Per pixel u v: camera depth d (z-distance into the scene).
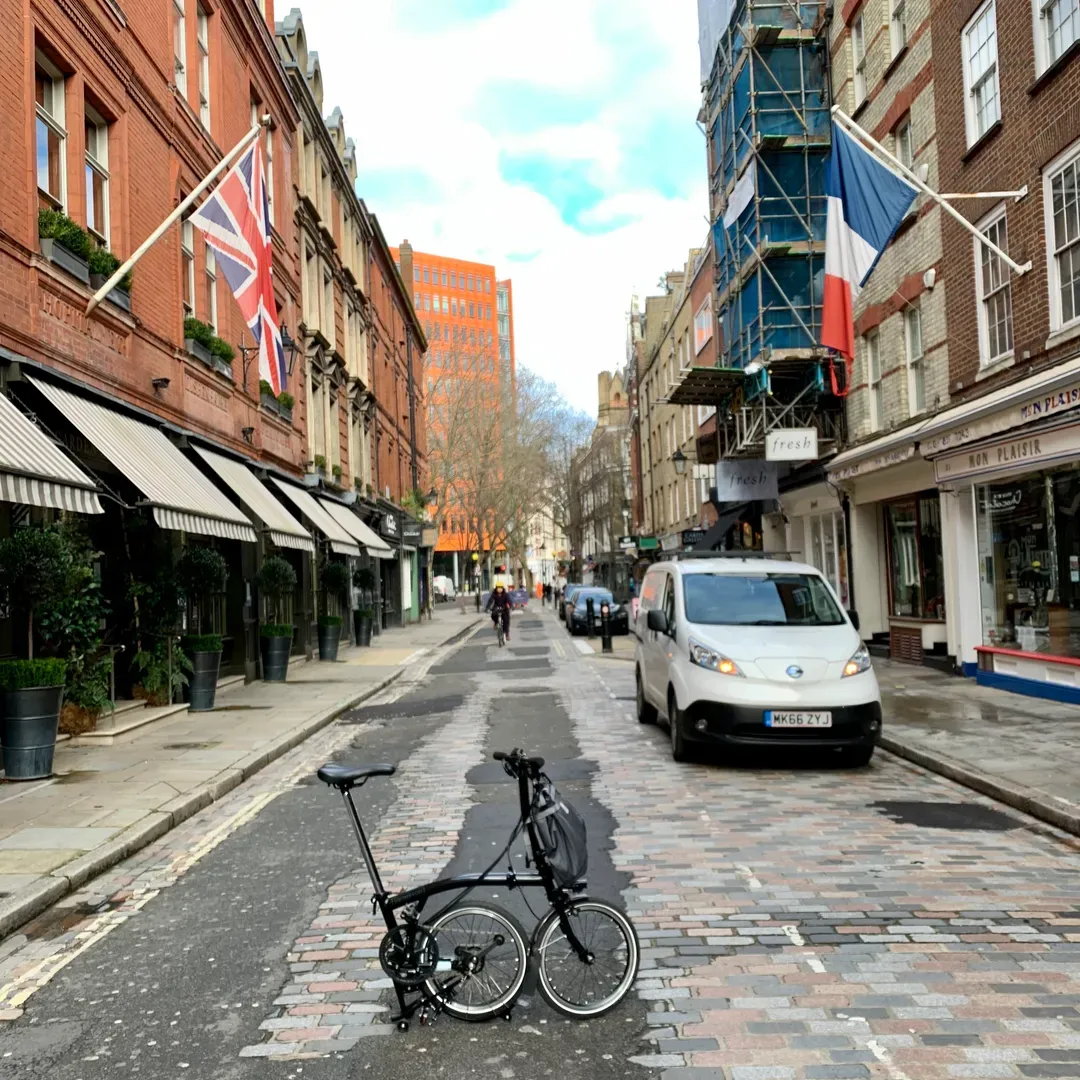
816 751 9.32
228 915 5.22
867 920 4.83
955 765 8.30
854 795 7.73
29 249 9.51
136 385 12.43
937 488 15.12
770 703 8.45
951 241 14.36
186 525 11.14
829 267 12.83
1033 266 11.88
